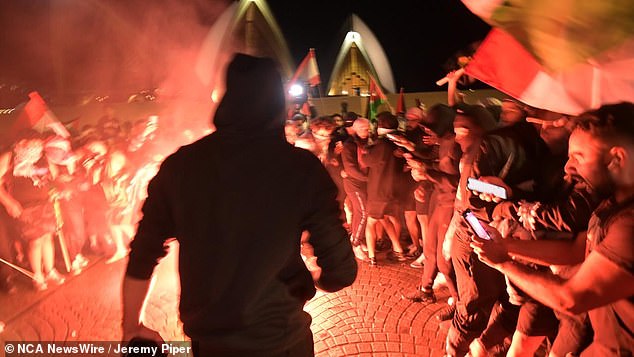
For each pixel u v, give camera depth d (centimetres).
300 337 168
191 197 155
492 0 252
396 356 373
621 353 156
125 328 167
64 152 518
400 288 492
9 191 470
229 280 153
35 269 489
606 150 149
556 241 221
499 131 295
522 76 295
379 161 517
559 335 243
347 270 168
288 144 162
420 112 566
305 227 162
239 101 155
